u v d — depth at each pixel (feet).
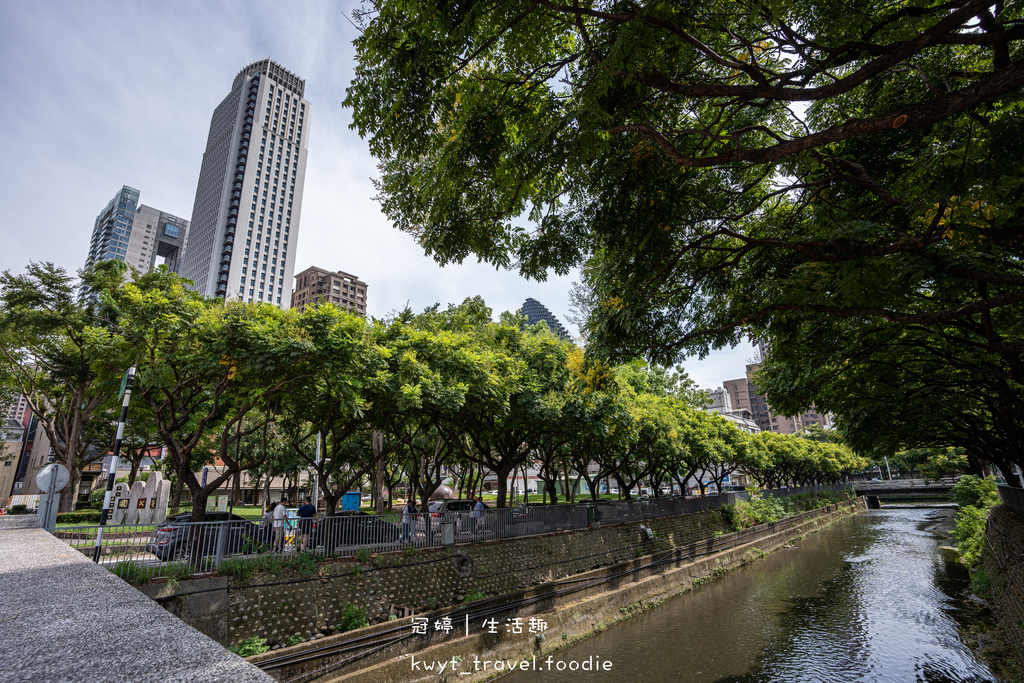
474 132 22.65
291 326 42.86
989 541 82.74
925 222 25.99
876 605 75.61
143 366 44.83
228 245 408.67
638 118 22.04
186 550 35.45
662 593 80.74
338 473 107.76
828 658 54.70
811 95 17.72
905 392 54.49
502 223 28.27
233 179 423.64
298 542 41.98
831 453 217.15
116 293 74.02
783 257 31.68
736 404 529.86
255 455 119.44
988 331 27.37
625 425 74.08
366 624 41.73
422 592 48.37
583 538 72.59
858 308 25.64
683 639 61.52
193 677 7.17
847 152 29.96
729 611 74.08
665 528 94.53
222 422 64.39
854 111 29.60
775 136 21.22
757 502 142.41
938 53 25.72
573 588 64.90
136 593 13.41
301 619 38.96
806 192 31.53
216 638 34.42
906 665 51.70
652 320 33.55
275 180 435.94
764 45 24.53
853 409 61.31
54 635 9.43
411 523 50.98
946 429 75.10
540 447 88.53
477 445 72.95
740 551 112.37
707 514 113.60
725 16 18.97
